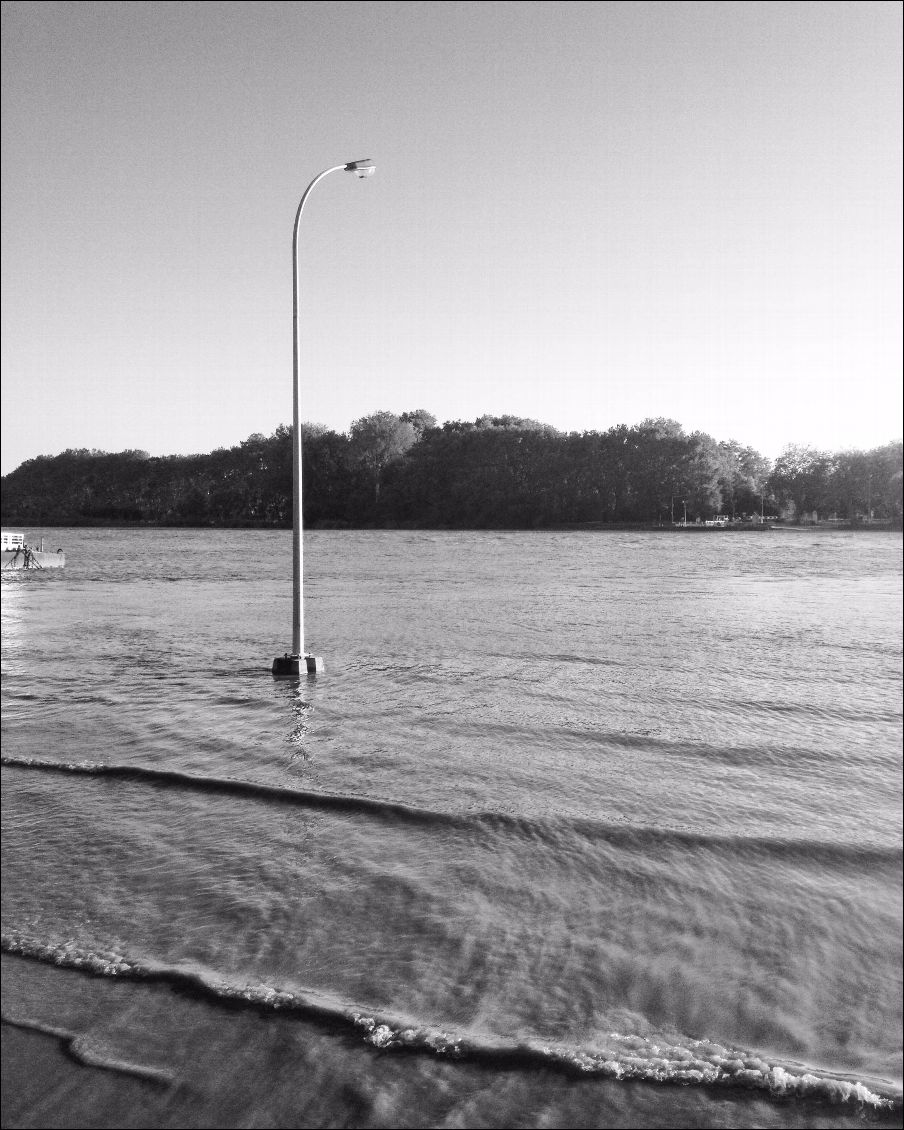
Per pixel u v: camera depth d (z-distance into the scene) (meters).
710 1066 5.00
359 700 16.31
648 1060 5.05
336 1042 5.17
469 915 6.88
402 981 5.87
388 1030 5.26
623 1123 4.54
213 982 5.79
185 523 190.12
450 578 54.28
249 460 191.50
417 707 15.66
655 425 180.62
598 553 90.56
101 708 15.52
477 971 6.02
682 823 9.14
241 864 7.91
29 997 5.63
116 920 6.75
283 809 9.55
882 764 11.77
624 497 168.62
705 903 7.17
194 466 199.25
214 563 73.25
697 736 13.41
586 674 19.44
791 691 17.38
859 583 52.34
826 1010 5.61
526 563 72.31
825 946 6.45
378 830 8.88
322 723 14.29
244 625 29.62
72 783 10.57
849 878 7.73
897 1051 5.20
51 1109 4.61
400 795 10.12
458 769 11.38
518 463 176.38
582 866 7.92
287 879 7.57
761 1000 5.71
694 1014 5.54
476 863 7.98
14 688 17.58
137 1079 4.84
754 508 179.38
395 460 178.12
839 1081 4.83
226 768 11.38
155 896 7.20
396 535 147.00
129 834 8.71
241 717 14.76
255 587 47.78
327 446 181.00
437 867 7.88
